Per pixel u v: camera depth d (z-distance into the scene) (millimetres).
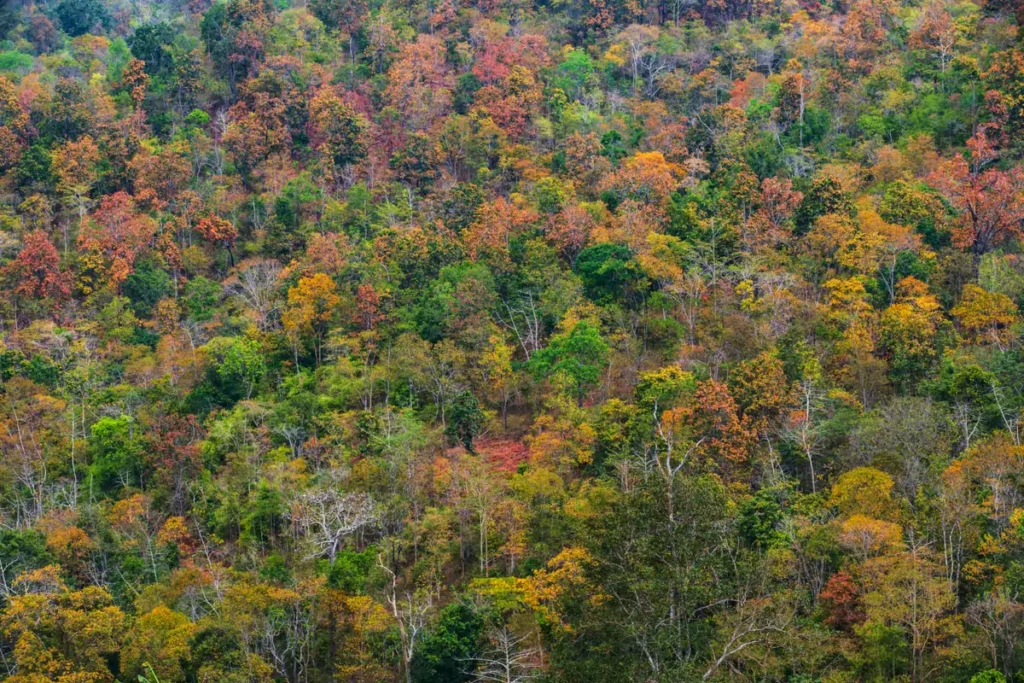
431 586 60438
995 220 82938
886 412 62938
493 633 54062
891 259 80625
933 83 110312
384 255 91312
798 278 81188
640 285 84250
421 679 54969
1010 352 68438
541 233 92500
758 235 87688
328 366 80500
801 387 65750
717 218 89875
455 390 76688
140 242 98438
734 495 59312
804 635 44969
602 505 54500
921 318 70375
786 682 47250
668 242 87438
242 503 68562
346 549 63500
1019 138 96375
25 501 72188
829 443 63844
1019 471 55656
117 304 91562
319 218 104062
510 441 75312
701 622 45188
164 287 95875
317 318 85250
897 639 48250
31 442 75812
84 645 56469
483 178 106875
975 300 73000
